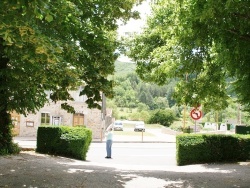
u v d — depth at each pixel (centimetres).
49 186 829
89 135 1666
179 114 10181
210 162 1451
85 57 1041
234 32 809
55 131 1557
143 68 1568
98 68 1121
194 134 1479
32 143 2714
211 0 697
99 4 1023
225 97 1480
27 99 1398
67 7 726
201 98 1212
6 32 539
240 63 892
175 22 970
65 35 864
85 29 934
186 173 1141
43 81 1037
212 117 8444
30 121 3609
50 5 597
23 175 939
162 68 1125
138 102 16750
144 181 968
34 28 582
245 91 1095
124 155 2119
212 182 966
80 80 1125
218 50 906
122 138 3794
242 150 1475
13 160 1202
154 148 2648
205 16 721
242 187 899
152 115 9288
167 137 4300
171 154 2247
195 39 888
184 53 1045
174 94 1249
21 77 1107
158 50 1234
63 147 1550
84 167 1200
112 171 1141
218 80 1173
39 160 1275
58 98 1335
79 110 3741
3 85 1222
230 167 1304
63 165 1205
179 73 1080
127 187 882
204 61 1147
